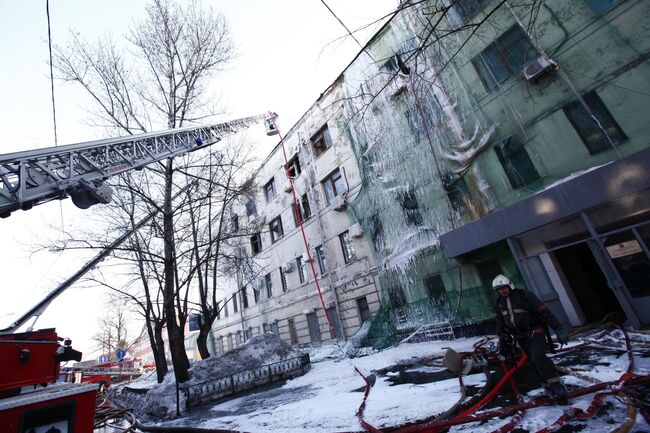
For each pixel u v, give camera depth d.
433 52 11.55
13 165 5.10
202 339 12.84
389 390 5.90
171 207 11.30
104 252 6.04
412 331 12.24
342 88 16.34
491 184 10.26
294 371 10.44
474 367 5.93
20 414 2.51
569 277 9.35
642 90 7.61
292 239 19.95
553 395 3.53
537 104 9.34
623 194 6.84
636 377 3.55
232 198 12.74
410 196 12.82
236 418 6.23
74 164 6.18
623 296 7.02
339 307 16.00
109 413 8.12
